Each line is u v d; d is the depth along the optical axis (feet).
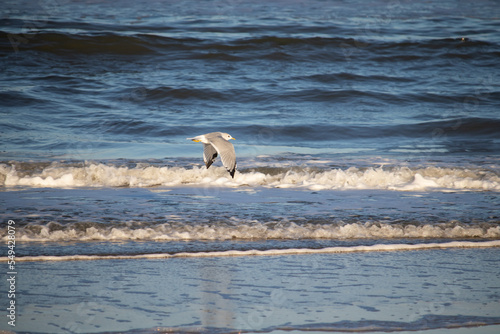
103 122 186.29
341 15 406.82
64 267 75.10
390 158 153.38
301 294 67.41
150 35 299.99
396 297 67.05
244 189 122.72
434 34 348.18
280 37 307.17
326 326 58.85
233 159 70.69
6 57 267.59
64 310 61.46
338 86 247.91
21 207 101.96
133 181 125.39
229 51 291.38
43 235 87.20
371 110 217.36
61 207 102.94
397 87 249.75
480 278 74.08
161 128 182.19
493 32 355.77
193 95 222.89
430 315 62.03
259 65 278.05
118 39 292.61
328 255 83.05
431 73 276.41
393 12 429.38
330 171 131.64
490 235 92.84
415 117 209.36
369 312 62.54
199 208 104.53
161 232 90.38
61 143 161.58
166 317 60.29
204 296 66.28
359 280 72.59
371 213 102.32
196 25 348.79
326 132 186.70
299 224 94.79
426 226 94.22
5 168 129.80
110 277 71.82
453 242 89.25
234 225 93.50
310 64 283.79
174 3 433.89
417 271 76.48
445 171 136.05
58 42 286.05
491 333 58.08
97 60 274.77
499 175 132.98
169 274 73.41
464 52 307.17
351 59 292.40
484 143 178.70
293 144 173.68
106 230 89.97
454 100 232.94
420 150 167.53
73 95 217.56
